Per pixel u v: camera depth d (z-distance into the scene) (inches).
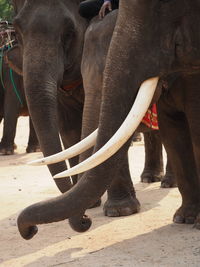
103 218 444.1
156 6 308.7
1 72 827.4
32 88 480.7
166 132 405.7
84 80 394.3
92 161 276.1
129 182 457.7
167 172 551.8
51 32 497.0
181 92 380.8
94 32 396.5
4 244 389.7
